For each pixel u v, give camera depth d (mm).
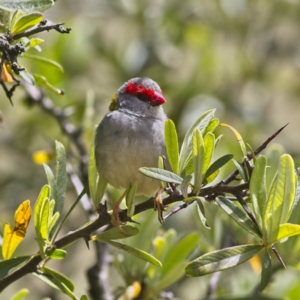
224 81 14133
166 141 5867
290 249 8305
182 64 14203
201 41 14234
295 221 7836
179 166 5949
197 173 5492
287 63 15039
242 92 14266
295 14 14859
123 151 7945
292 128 15266
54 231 6234
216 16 14461
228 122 13625
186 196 5387
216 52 14023
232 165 11156
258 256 8586
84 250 13570
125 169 7941
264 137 13844
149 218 8266
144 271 8070
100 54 13805
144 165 7996
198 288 11664
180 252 7996
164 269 7965
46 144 13414
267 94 14953
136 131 8070
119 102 8914
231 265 5184
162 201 6023
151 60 13859
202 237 9117
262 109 14492
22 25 5824
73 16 14391
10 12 6223
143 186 8000
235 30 14562
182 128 12797
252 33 14602
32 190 13023
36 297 12398
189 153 6004
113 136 8055
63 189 6391
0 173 13234
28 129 13383
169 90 13383
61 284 6098
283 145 13969
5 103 13484
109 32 15562
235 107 13508
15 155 13602
